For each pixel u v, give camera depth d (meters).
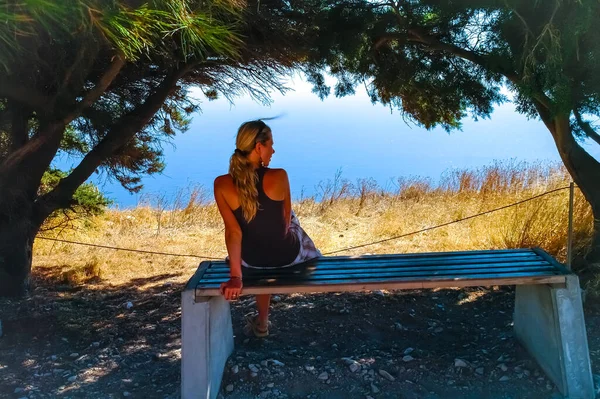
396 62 6.11
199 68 5.75
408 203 11.03
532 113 5.77
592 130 5.16
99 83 4.40
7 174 5.05
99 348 4.23
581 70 4.32
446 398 3.31
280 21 5.07
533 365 3.58
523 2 4.33
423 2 5.01
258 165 3.34
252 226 3.35
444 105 6.26
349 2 5.36
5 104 5.06
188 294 3.17
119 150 6.09
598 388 3.28
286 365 3.72
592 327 4.11
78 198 7.64
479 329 4.44
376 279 3.21
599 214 5.21
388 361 3.76
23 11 2.44
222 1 2.85
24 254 5.53
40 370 3.81
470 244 7.02
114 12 2.58
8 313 4.95
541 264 3.47
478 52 5.31
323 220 10.06
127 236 8.97
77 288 6.04
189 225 10.02
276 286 3.14
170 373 3.73
